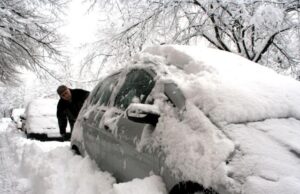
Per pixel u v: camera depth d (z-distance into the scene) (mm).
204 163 2191
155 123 2850
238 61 3314
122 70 4195
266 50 10477
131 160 3090
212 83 2754
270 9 8391
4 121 31719
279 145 2203
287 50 10938
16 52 17094
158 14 10930
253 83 2840
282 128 2385
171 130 2621
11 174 5668
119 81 4008
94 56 13359
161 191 2527
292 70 11469
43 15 17000
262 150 2135
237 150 2172
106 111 3961
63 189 3877
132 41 12234
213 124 2426
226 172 2051
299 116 2629
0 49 16250
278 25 9227
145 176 2850
